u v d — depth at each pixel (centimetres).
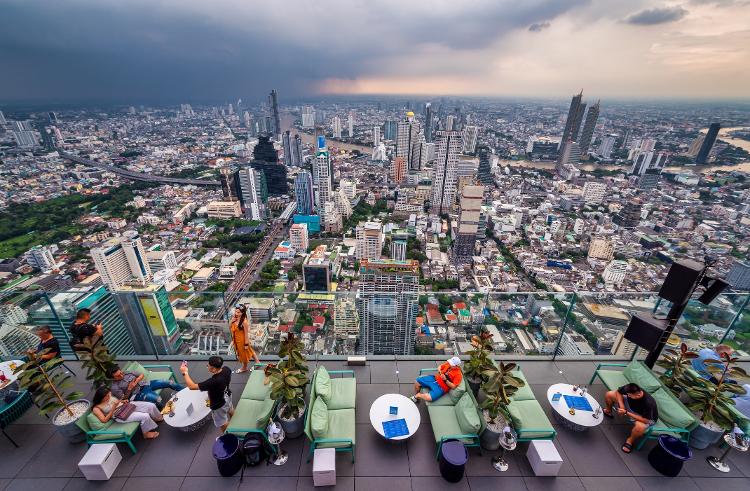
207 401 604
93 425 538
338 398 611
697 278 583
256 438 531
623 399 595
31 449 566
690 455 514
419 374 727
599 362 771
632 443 568
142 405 585
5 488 509
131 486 509
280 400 581
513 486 514
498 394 531
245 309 702
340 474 527
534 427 558
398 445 576
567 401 611
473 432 538
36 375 557
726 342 765
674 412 571
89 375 588
